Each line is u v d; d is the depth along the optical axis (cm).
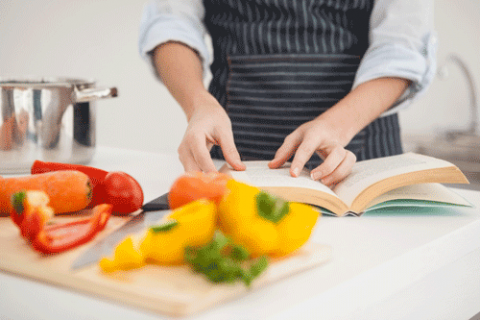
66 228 53
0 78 112
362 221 69
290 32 114
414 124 273
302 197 68
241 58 119
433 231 64
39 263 45
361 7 116
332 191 73
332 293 44
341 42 116
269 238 46
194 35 115
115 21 267
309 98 117
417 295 59
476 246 70
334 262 52
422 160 79
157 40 113
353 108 94
